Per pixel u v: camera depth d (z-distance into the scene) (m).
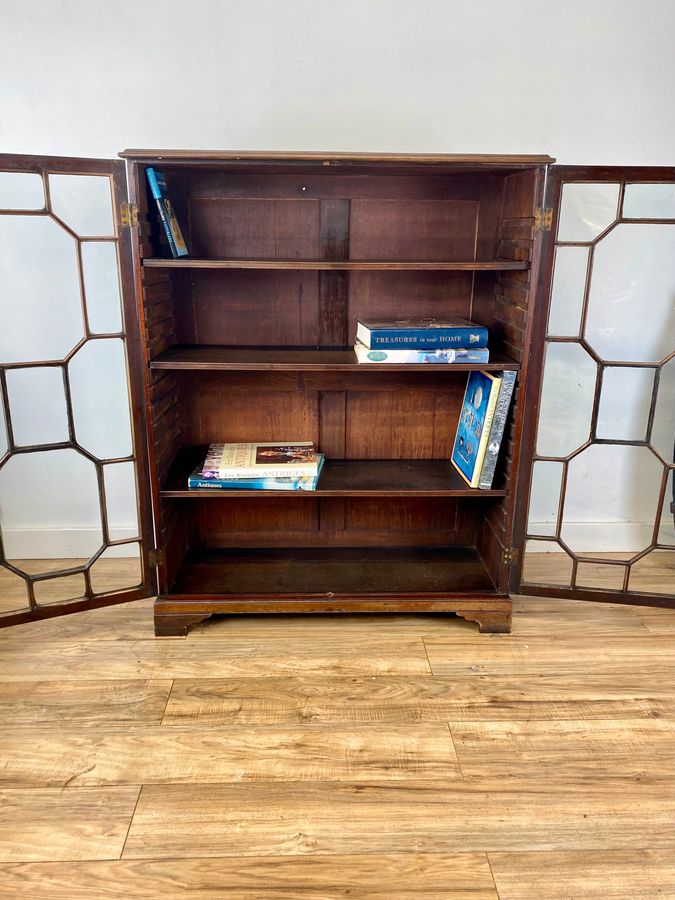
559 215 1.67
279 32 1.79
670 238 1.85
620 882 1.12
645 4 1.81
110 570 2.14
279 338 1.93
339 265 1.59
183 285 1.88
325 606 1.83
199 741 1.43
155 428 1.72
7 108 1.81
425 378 1.98
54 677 1.64
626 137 1.91
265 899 1.08
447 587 1.90
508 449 1.79
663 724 1.50
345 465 2.01
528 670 1.69
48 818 1.23
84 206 1.87
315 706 1.54
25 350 1.96
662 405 1.91
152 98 1.83
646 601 1.94
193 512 2.08
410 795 1.29
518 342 1.72
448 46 1.82
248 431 2.02
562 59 1.84
